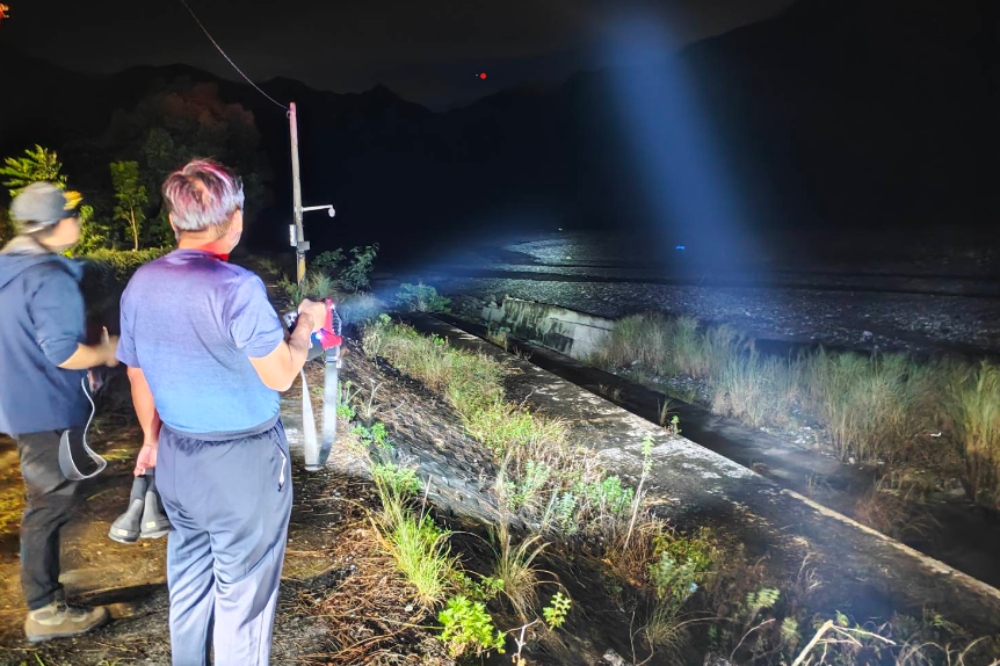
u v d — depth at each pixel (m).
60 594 3.05
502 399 9.53
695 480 7.05
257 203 31.95
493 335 15.92
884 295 17.03
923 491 7.33
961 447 7.96
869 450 8.35
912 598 4.95
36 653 2.97
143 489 2.81
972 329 13.78
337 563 3.82
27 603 3.00
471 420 8.42
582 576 4.79
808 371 10.55
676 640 4.21
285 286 16.42
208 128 29.62
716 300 18.25
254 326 2.09
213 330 2.09
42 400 2.74
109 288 7.69
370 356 10.10
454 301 21.11
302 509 4.41
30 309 2.64
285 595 3.51
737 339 13.91
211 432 2.18
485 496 5.89
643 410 10.35
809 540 5.81
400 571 3.78
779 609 4.75
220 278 2.10
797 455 8.48
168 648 3.06
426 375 9.97
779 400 9.95
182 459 2.19
